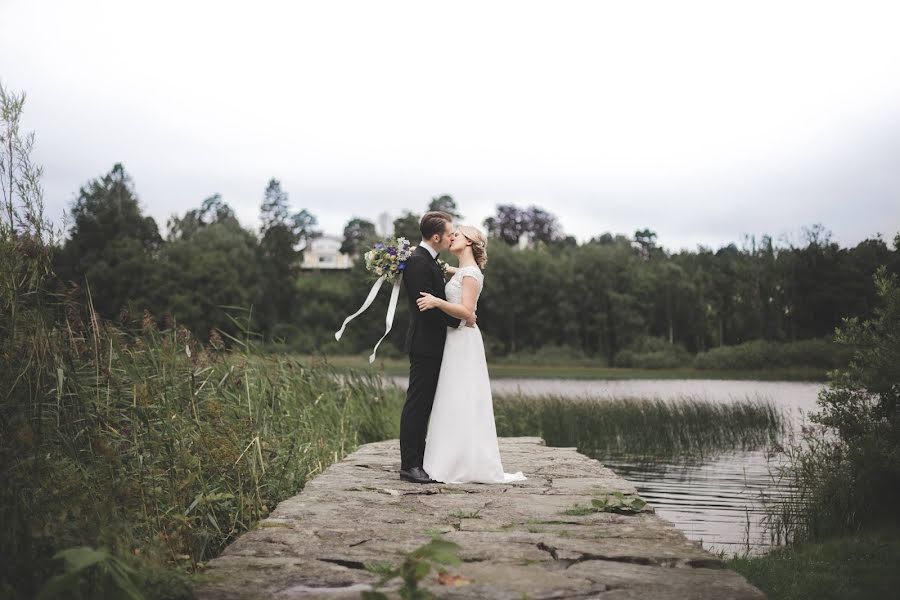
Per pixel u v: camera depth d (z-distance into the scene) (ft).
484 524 14.10
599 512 15.25
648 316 234.79
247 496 18.24
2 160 15.83
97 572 10.14
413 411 19.65
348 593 9.73
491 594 9.75
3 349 15.34
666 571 10.91
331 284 255.50
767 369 168.45
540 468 22.27
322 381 35.65
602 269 237.86
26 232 16.25
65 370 15.99
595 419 57.88
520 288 236.02
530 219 367.04
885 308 31.42
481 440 19.63
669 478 39.63
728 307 216.95
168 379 21.08
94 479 14.24
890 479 28.04
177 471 16.89
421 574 8.95
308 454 24.43
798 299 168.96
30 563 10.42
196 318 184.96
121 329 23.32
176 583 9.84
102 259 189.88
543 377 164.76
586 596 9.68
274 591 9.83
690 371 181.88
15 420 13.92
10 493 11.57
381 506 15.85
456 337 19.92
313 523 14.06
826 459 30.37
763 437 53.26
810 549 22.35
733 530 27.30
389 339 216.74
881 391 30.09
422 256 19.75
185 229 266.57
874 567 18.65
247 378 26.04
